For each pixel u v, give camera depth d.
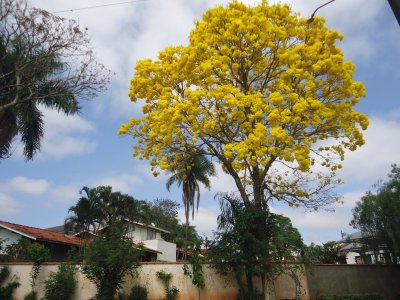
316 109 12.37
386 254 20.84
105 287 13.53
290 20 13.72
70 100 17.34
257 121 12.88
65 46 14.52
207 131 13.77
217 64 13.19
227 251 12.87
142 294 14.19
